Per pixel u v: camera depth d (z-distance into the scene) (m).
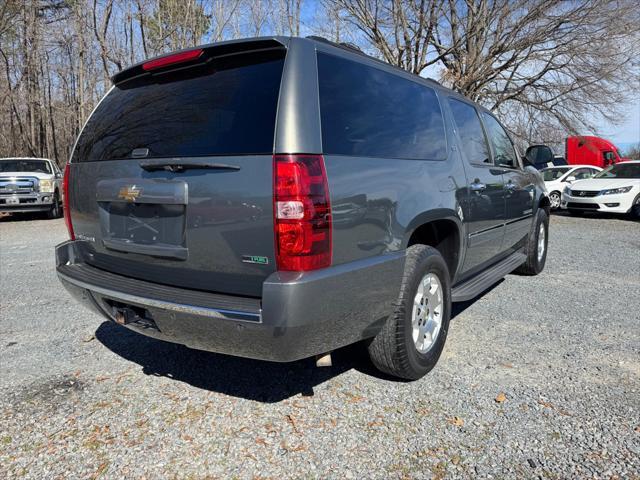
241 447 2.46
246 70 2.48
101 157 2.99
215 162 2.37
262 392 3.01
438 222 3.42
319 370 3.31
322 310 2.28
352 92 2.68
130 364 3.43
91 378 3.21
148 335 2.72
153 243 2.67
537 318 4.32
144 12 18.70
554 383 3.07
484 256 4.25
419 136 3.22
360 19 12.65
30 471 2.29
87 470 2.29
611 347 3.64
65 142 29.80
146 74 2.91
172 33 17.88
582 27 12.21
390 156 2.83
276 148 2.22
